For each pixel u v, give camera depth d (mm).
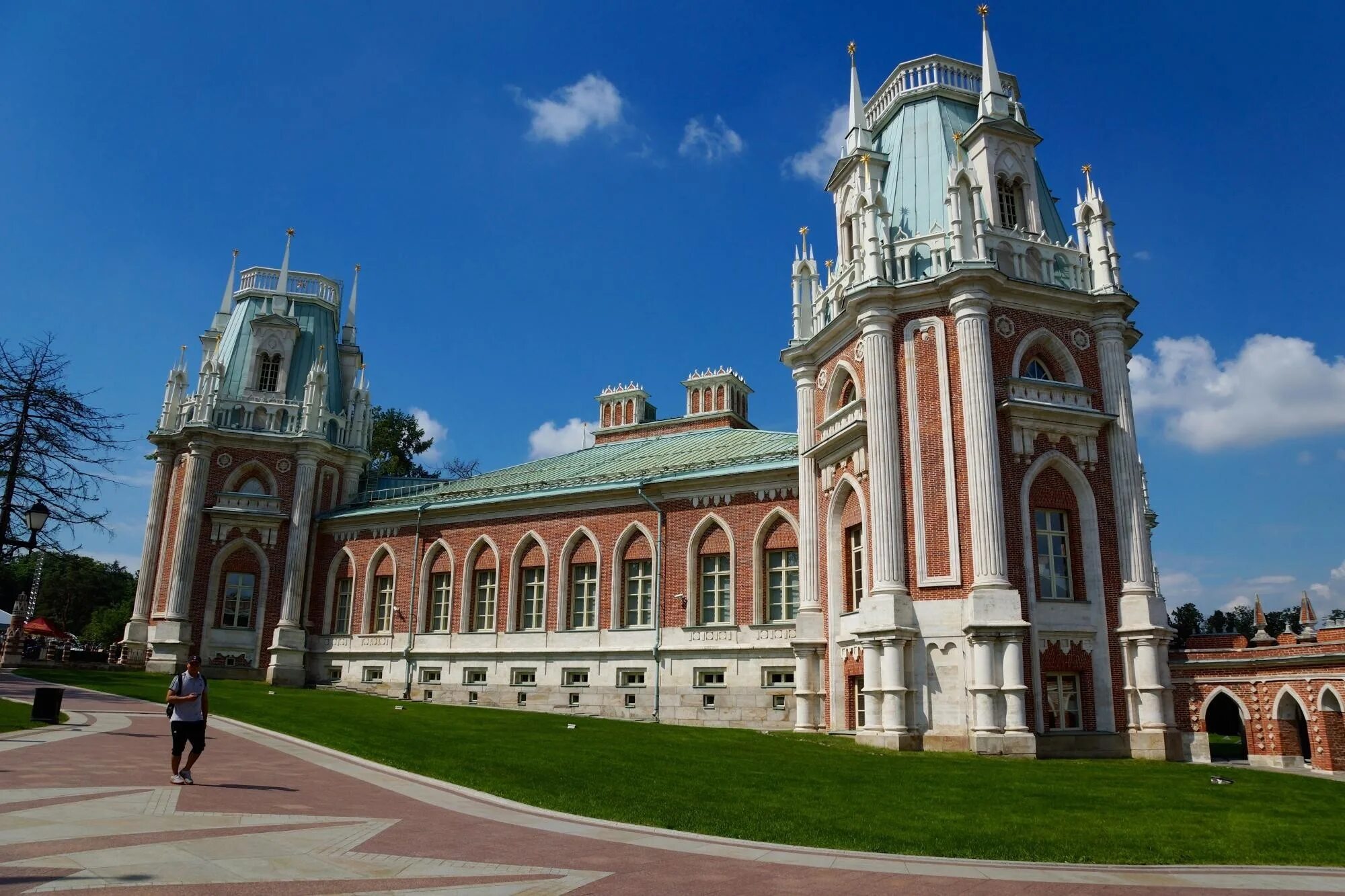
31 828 11305
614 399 62094
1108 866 11984
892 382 31516
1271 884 11172
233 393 54188
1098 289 33250
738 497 40656
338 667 50781
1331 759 31875
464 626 47406
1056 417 31031
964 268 30812
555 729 29766
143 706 31672
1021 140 35625
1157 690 29000
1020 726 27188
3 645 51406
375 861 10602
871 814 15664
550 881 10039
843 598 34094
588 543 44969
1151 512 45719
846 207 37406
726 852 12086
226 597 50812
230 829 11906
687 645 40250
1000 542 28812
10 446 39625
